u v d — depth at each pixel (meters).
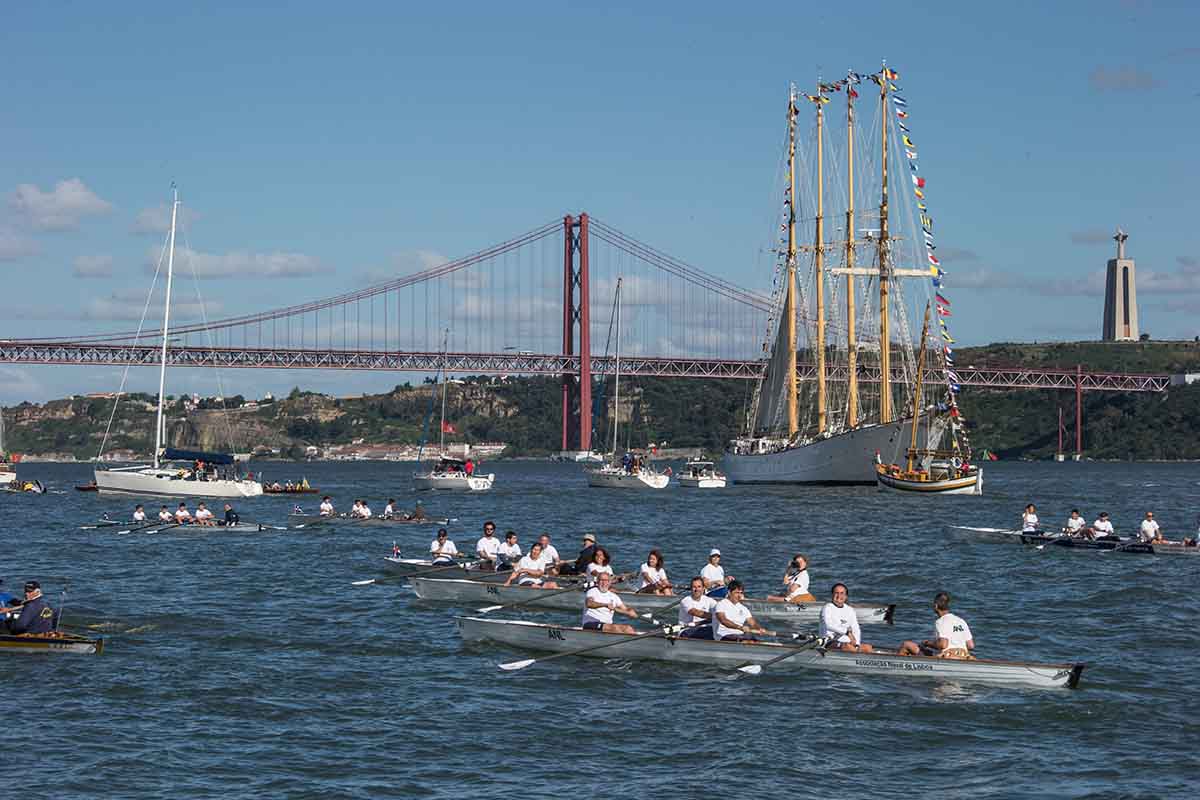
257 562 58.31
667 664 33.16
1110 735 26.56
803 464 130.50
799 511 97.75
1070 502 113.00
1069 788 23.23
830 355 150.25
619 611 34.97
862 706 28.80
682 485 151.12
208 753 25.19
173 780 23.56
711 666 32.84
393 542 69.44
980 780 23.67
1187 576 51.31
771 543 69.12
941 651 31.30
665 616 39.88
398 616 41.12
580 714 28.17
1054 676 30.20
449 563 50.44
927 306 113.56
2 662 33.00
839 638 32.34
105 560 59.59
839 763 24.66
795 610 40.12
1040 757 25.03
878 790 23.12
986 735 26.56
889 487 117.06
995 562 57.34
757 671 31.98
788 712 28.33
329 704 28.95
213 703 28.97
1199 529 76.44
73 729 26.77
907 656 31.39
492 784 23.38
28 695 29.52
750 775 23.89
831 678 31.44
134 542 69.88
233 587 48.81
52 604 43.72
